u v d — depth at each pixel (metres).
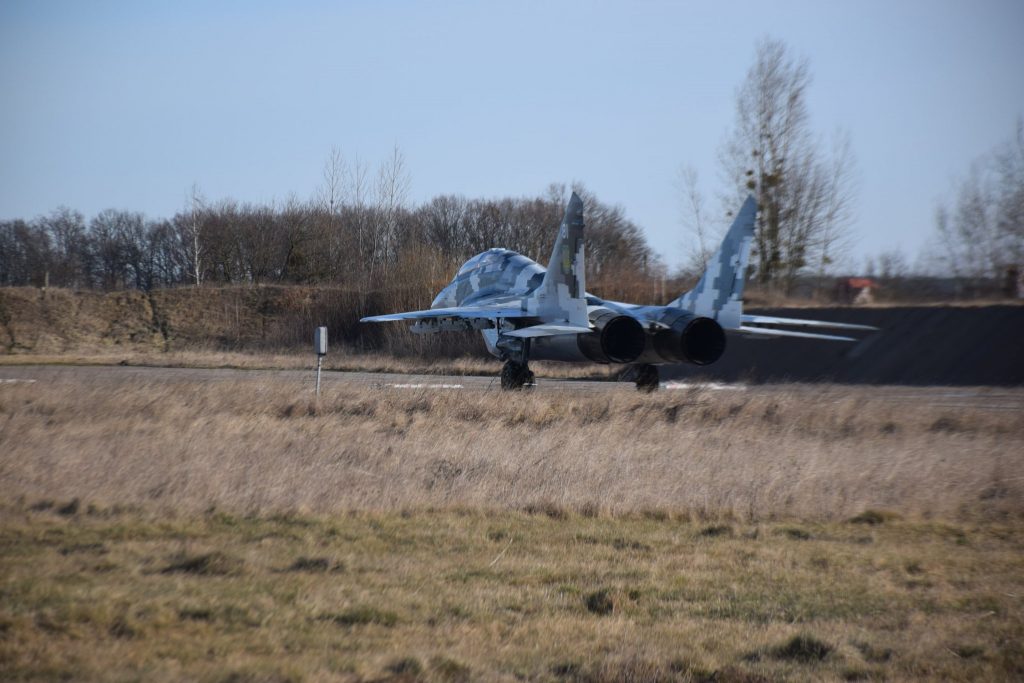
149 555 27.75
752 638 22.27
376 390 76.19
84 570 25.92
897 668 20.86
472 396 70.69
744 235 76.19
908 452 48.31
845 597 25.95
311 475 39.84
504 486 39.69
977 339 107.75
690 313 77.25
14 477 39.03
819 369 113.69
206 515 33.84
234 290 187.75
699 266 158.88
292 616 22.66
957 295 130.00
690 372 119.62
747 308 128.12
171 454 44.03
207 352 162.00
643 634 22.31
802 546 31.75
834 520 36.41
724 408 65.00
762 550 30.92
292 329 167.75
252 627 21.84
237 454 44.47
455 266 166.38
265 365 130.00
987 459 47.56
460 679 19.06
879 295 133.62
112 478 38.41
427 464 44.03
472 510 36.03
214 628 21.64
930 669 20.84
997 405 76.50
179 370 119.88
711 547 31.28
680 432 55.78
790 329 119.06
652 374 83.25
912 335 111.62
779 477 41.44
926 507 38.53
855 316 116.94
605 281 157.75
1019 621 24.16
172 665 19.23
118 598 23.25
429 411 65.25
